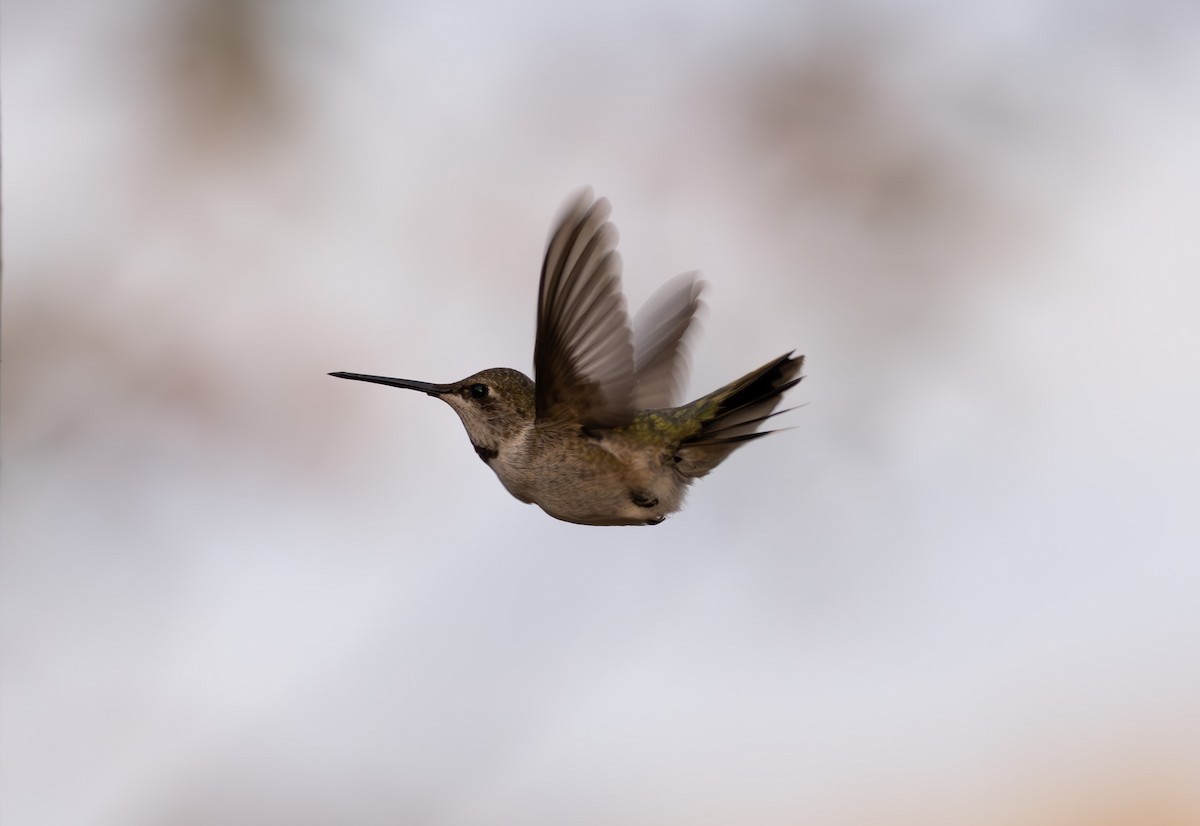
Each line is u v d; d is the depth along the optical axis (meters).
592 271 2.93
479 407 2.95
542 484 2.95
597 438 2.95
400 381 2.95
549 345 2.93
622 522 2.95
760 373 2.96
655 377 2.96
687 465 2.96
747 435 2.95
